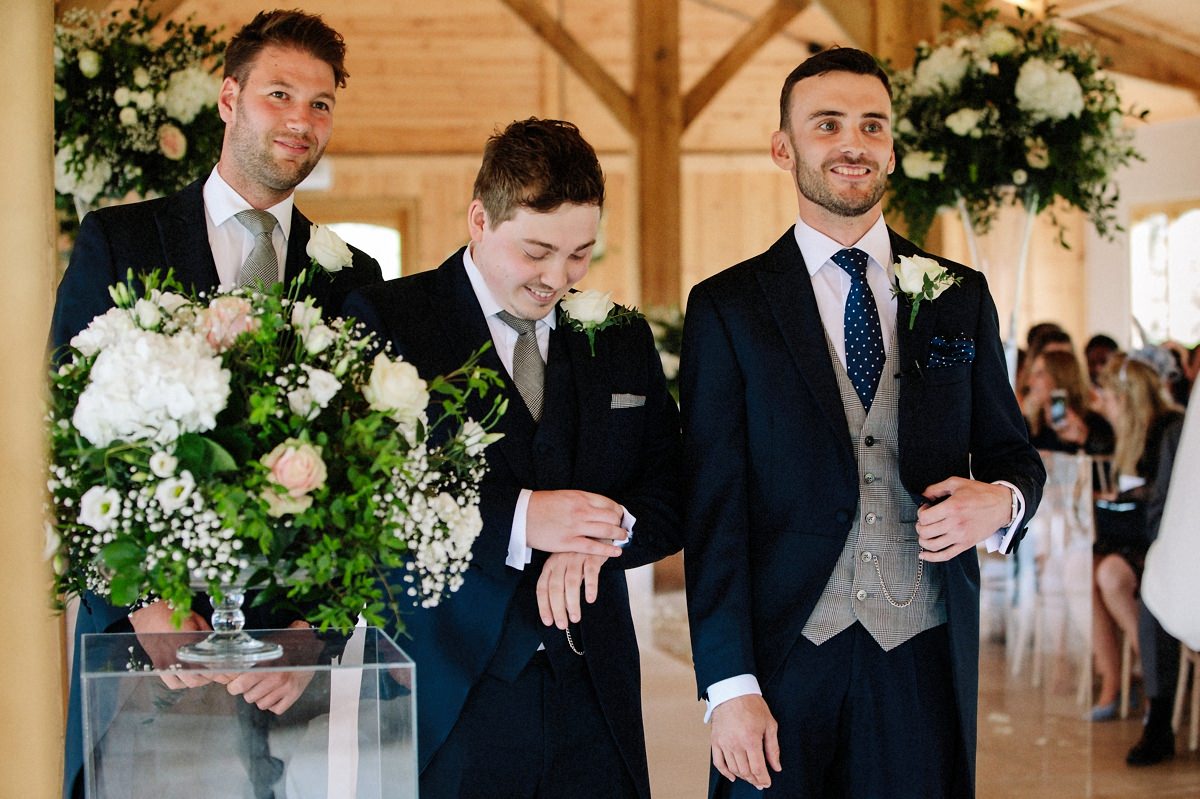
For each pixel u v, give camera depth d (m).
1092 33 8.10
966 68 4.04
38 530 1.76
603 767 2.10
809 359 2.25
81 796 2.07
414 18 11.46
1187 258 9.93
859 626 2.21
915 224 4.27
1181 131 9.88
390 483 1.75
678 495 2.29
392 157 12.02
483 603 2.04
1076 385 6.32
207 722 1.67
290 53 2.35
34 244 1.79
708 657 2.18
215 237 2.41
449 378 1.91
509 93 11.95
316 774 1.68
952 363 2.29
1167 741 4.59
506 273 2.06
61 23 3.96
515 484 2.12
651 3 8.88
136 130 3.95
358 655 1.72
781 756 2.20
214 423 1.66
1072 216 10.67
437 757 2.04
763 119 12.47
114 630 2.14
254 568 1.78
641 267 8.86
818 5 5.26
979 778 4.24
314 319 1.79
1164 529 1.76
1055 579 4.69
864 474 2.25
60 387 1.77
